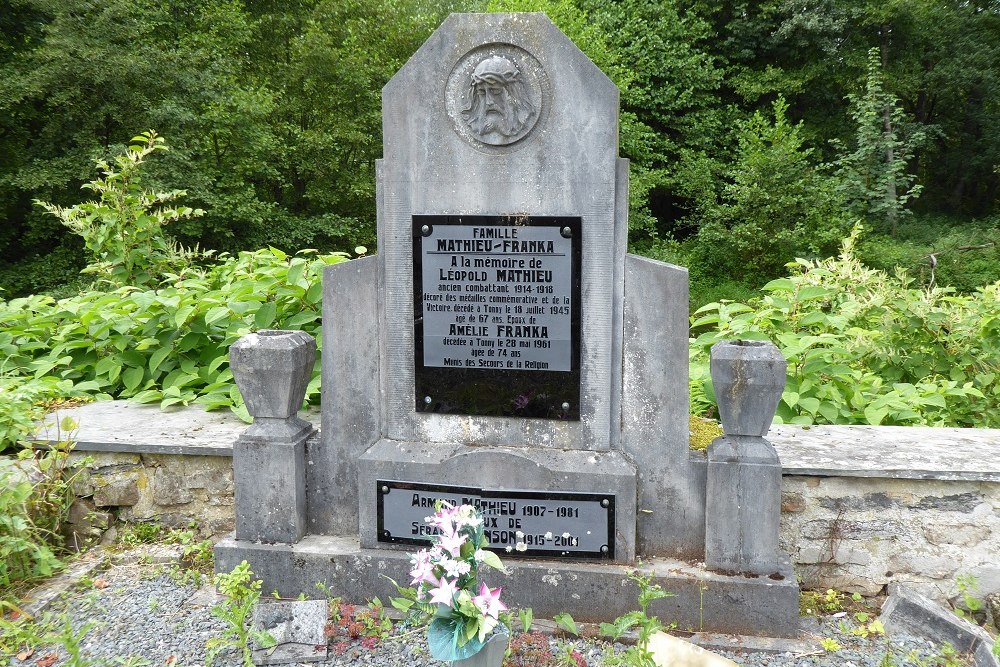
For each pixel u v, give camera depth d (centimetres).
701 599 308
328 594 333
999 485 323
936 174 2345
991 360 498
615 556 319
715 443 311
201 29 1784
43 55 1421
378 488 330
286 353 333
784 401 404
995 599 325
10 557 338
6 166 1534
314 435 354
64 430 382
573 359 319
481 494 323
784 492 336
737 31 2084
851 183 1817
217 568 342
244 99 1606
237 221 1623
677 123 2033
